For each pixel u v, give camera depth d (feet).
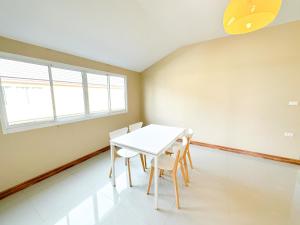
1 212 5.12
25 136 6.45
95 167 8.34
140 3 6.18
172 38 9.80
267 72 8.71
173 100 12.62
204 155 9.79
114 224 4.65
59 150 7.85
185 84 11.82
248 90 9.41
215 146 11.01
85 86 9.25
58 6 5.16
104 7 5.82
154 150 5.32
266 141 9.21
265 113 9.06
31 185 6.63
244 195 5.91
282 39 8.11
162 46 10.64
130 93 13.35
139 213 5.07
